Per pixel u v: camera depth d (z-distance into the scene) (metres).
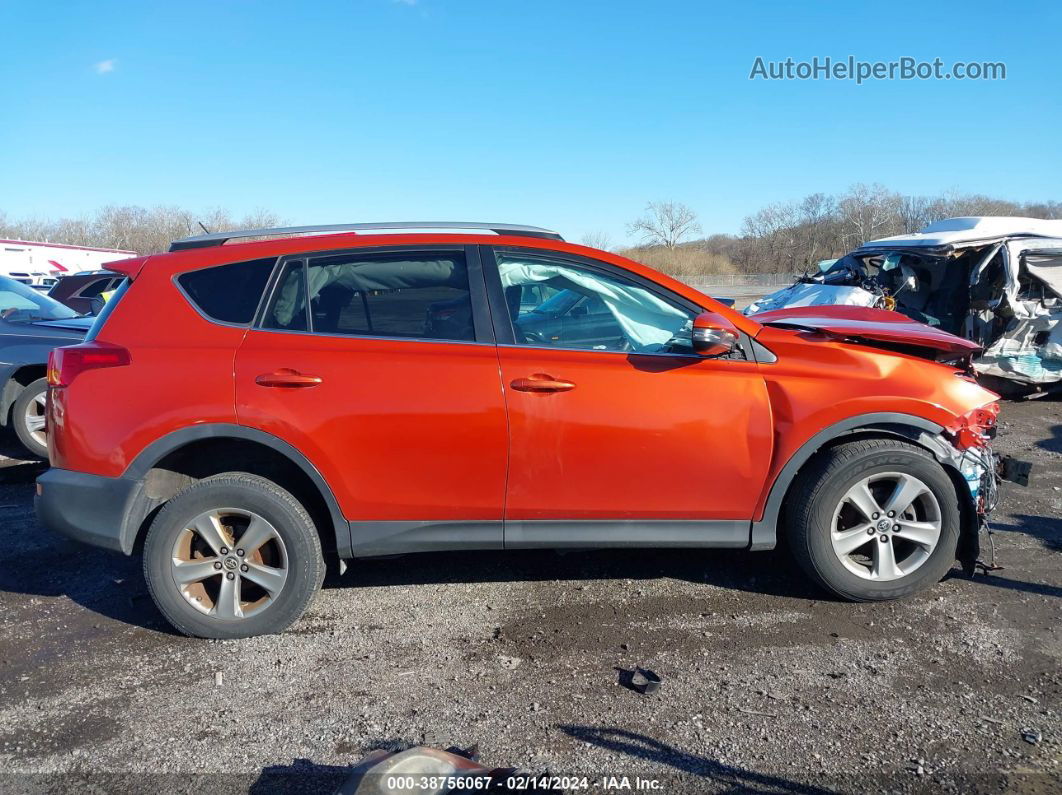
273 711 3.04
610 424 3.53
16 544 4.83
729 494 3.66
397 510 3.58
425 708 3.04
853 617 3.71
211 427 3.45
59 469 3.55
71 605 4.00
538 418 3.51
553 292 3.71
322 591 4.12
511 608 3.88
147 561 3.54
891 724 2.88
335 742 2.84
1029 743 2.75
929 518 3.76
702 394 3.58
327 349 3.51
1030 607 3.78
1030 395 9.02
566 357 3.57
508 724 2.93
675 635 3.58
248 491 3.51
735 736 2.83
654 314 3.72
